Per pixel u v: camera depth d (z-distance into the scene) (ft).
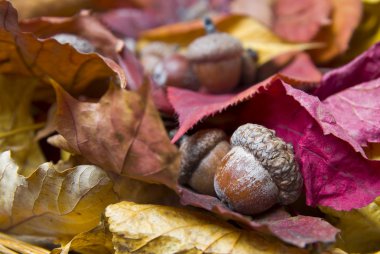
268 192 0.58
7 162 0.63
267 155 0.58
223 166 0.60
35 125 0.72
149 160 0.58
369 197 0.59
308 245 0.53
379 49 0.68
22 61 0.69
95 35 0.73
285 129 0.62
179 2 0.92
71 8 0.84
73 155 0.64
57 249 0.59
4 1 0.62
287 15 0.82
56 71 0.69
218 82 0.73
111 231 0.57
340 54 0.79
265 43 0.80
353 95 0.65
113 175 0.63
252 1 0.84
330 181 0.59
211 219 0.58
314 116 0.57
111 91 0.60
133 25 0.87
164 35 0.84
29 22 0.71
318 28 0.79
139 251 0.56
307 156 0.59
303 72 0.73
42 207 0.62
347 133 0.60
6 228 0.66
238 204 0.58
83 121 0.61
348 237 0.62
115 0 0.91
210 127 0.65
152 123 0.58
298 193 0.59
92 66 0.67
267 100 0.63
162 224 0.57
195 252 0.56
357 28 0.81
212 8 0.90
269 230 0.53
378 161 0.58
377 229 0.61
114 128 0.59
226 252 0.55
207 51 0.71
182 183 0.64
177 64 0.75
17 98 0.72
